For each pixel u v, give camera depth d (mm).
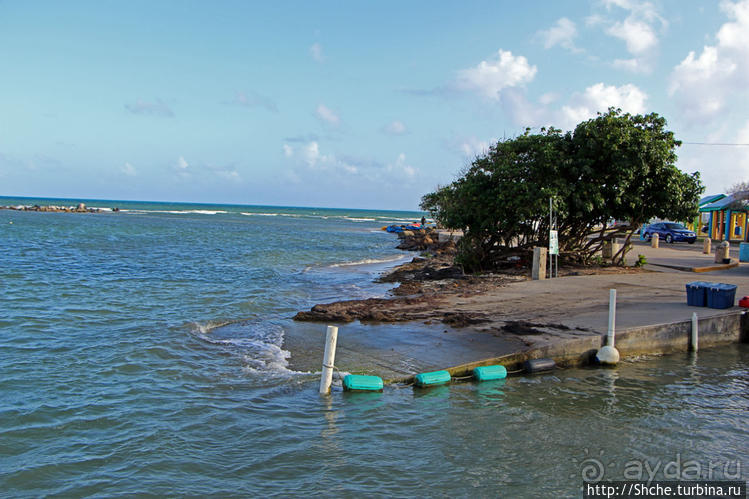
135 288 17391
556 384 8617
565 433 6684
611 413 7391
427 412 7289
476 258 21281
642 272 19328
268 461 5844
